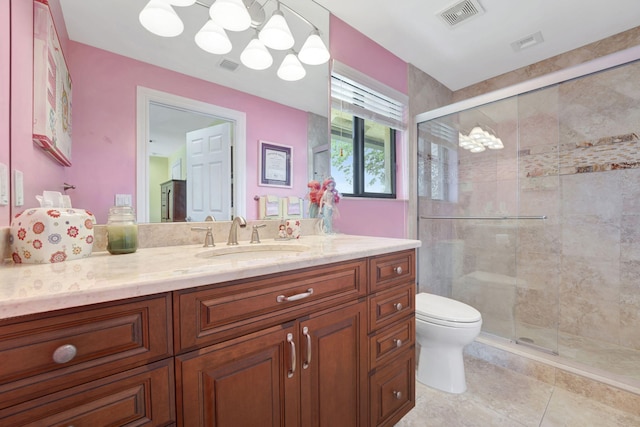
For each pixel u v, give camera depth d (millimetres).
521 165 2283
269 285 787
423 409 1466
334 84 1816
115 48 1058
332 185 1674
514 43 2027
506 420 1385
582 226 2090
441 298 1859
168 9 1167
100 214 1028
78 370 510
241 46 1394
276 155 1556
